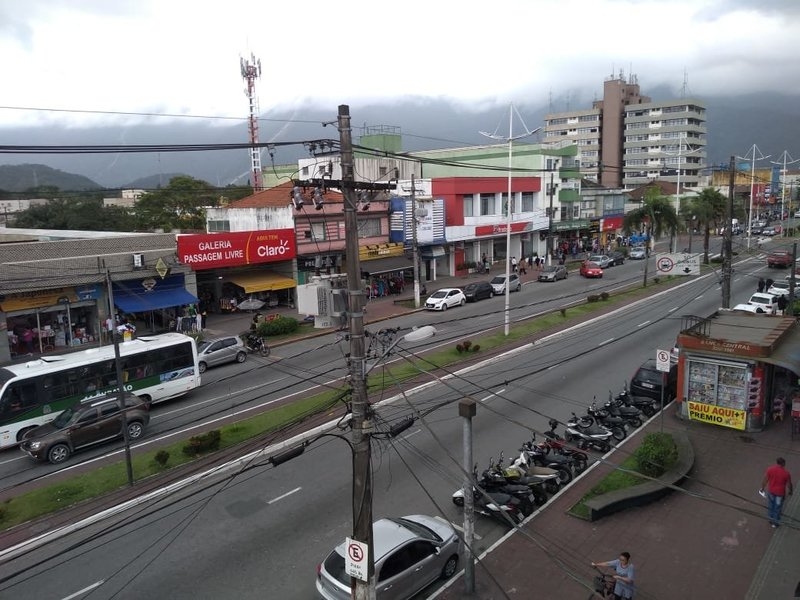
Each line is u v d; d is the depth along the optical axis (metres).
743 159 69.88
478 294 46.78
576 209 77.81
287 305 44.22
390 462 18.34
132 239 35.59
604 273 60.75
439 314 42.00
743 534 14.25
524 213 67.44
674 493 16.31
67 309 33.03
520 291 51.12
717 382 20.72
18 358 30.39
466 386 25.33
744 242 82.00
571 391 24.52
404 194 54.12
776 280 51.03
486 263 60.19
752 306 36.75
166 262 36.16
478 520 15.23
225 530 14.91
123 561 13.73
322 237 44.66
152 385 24.47
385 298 47.88
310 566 13.29
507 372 27.31
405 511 15.51
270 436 20.67
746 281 52.38
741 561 13.18
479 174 73.25
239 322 39.44
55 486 17.53
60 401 22.39
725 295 31.94
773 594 11.98
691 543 13.95
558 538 14.23
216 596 12.32
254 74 70.81
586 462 17.83
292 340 35.12
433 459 18.38
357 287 9.94
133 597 12.39
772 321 23.89
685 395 21.41
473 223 60.06
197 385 25.95
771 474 14.29
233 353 30.97
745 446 19.19
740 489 16.42
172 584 12.78
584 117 144.12
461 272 59.16
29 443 19.83
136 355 24.09
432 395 24.31
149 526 15.25
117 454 20.11
